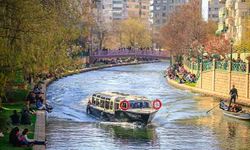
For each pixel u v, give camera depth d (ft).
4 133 126.72
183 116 189.26
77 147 132.98
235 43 350.84
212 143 143.43
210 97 251.60
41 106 177.06
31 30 117.39
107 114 175.11
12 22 111.34
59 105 212.23
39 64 140.46
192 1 433.89
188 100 238.48
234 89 208.23
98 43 596.29
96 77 385.70
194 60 338.54
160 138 148.56
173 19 454.40
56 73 212.02
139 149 134.00
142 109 168.55
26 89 200.03
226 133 157.99
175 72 359.87
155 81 357.20
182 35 416.46
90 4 281.74
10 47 110.42
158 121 176.96
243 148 137.59
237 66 231.71
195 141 145.69
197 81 285.43
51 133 150.20
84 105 213.66
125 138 147.13
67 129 157.07
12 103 179.22
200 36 404.16
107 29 614.75
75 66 221.87
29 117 144.87
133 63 608.19
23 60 118.62
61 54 176.24
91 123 169.78
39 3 139.03
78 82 333.83
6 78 108.78
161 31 546.26
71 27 195.31
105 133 152.87
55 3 183.32
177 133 156.87
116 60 599.57
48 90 275.18
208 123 175.42
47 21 145.38
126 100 168.25
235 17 379.96
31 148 114.21
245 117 181.27
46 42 146.10
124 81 353.72
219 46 337.11
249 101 211.20
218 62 254.06
